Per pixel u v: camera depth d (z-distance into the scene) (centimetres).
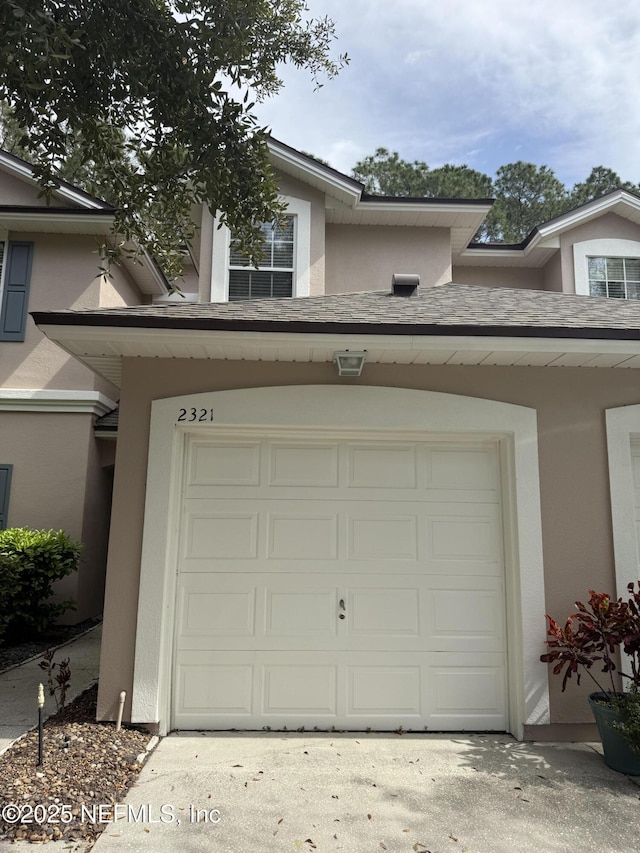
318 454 600
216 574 575
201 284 1148
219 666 563
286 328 534
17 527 1063
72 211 1095
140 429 576
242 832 382
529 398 597
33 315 525
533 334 540
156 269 1295
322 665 569
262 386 586
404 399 588
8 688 675
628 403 602
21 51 382
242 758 494
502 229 3356
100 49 461
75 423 1102
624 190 1319
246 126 515
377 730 561
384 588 582
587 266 1338
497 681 575
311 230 1172
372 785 450
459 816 407
